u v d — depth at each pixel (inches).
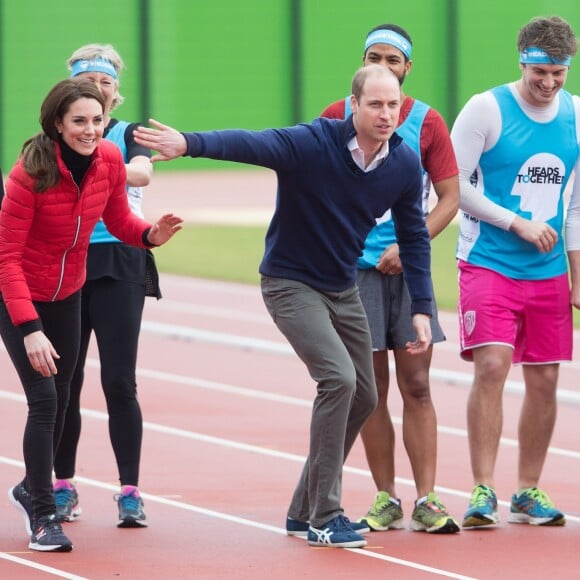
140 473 828.6
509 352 690.2
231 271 1927.9
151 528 671.1
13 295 591.8
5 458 863.1
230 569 585.6
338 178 607.2
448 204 672.4
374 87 596.4
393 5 3718.0
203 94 3622.0
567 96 703.7
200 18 3607.3
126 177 619.2
